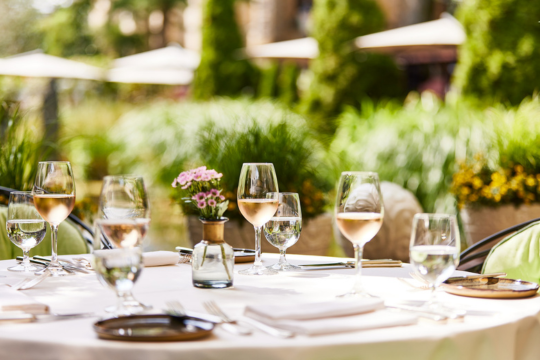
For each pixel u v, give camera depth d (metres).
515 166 5.25
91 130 11.89
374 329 1.21
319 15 10.37
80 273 1.87
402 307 1.34
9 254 2.87
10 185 4.35
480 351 1.23
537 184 4.98
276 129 4.83
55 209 1.81
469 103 7.12
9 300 1.36
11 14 19.97
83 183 9.23
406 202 4.94
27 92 14.79
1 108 4.90
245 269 1.92
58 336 1.15
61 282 1.72
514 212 5.02
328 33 10.25
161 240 7.18
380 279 1.77
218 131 5.17
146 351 1.07
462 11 7.56
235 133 4.90
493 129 5.77
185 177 1.63
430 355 1.16
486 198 5.07
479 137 5.87
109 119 12.72
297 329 1.17
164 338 1.11
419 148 6.28
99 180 9.73
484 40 7.32
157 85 16.53
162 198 8.07
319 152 5.46
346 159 6.43
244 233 4.34
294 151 4.75
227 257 1.63
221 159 4.58
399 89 10.28
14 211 1.88
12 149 4.47
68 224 2.88
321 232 4.57
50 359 1.11
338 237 5.11
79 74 12.53
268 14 17.89
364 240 1.49
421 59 11.18
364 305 1.32
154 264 2.00
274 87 12.97
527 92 7.17
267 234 1.91
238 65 13.03
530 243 2.34
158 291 1.58
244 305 1.42
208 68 13.10
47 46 20.62
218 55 13.04
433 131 6.26
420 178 6.21
